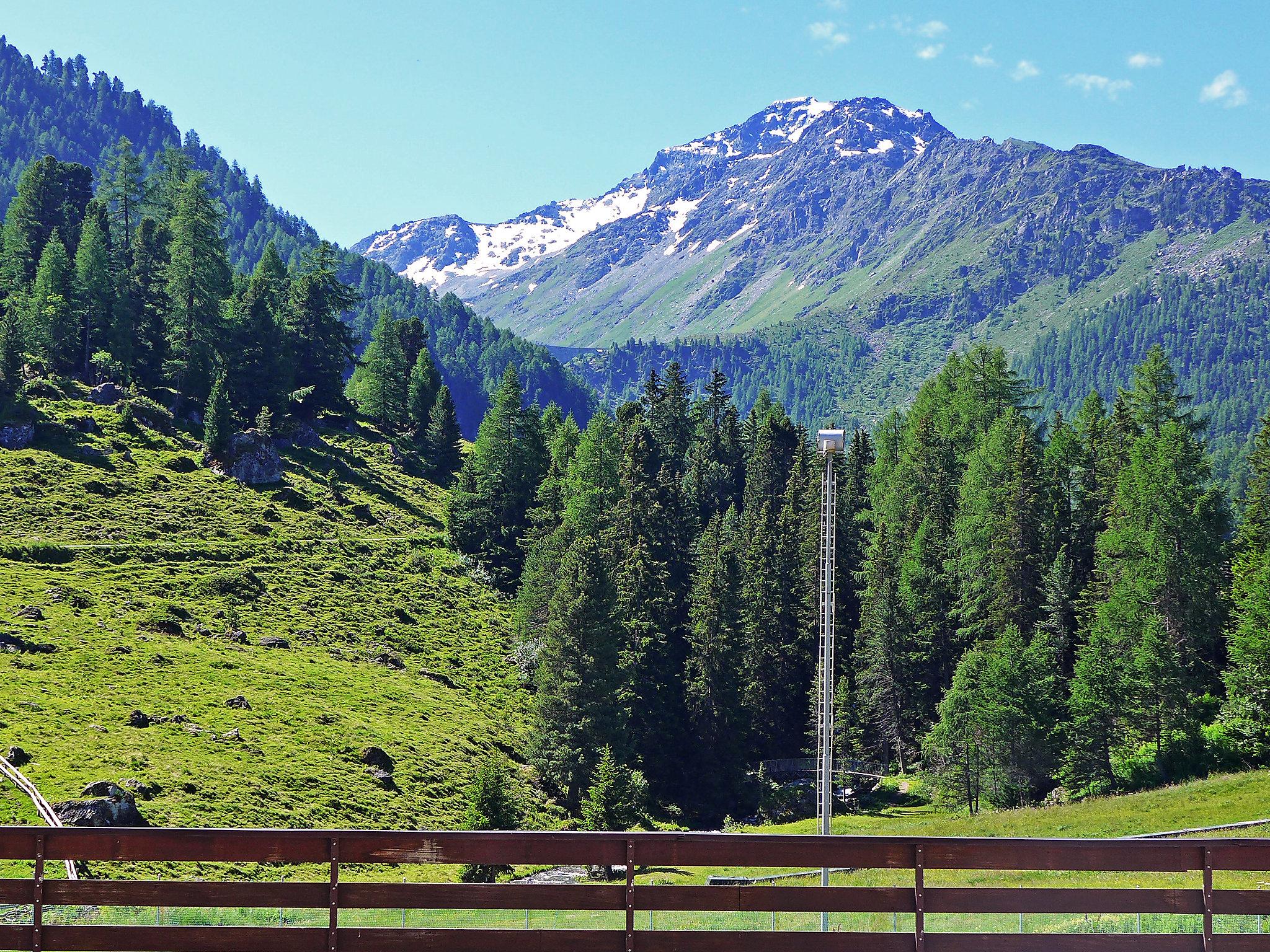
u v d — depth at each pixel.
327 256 172.12
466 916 27.42
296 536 122.94
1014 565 89.31
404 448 162.88
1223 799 57.97
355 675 93.69
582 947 15.12
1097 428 103.69
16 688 74.62
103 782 62.62
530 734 91.31
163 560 108.62
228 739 74.94
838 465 120.81
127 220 181.12
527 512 129.38
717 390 157.00
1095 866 15.33
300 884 15.18
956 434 113.94
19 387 131.50
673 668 98.38
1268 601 70.56
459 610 115.88
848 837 15.31
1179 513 80.38
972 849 15.36
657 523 113.38
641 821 81.81
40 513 112.44
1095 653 76.38
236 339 152.25
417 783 77.38
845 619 105.62
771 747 98.44
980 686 78.88
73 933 15.04
